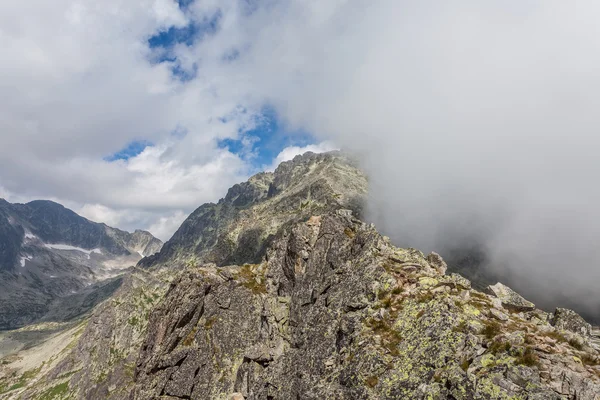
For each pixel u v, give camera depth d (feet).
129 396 231.30
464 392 98.37
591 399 88.84
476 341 111.86
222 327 246.06
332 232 235.40
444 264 170.40
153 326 260.42
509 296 165.58
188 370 229.86
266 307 234.79
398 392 109.19
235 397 193.67
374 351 124.57
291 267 248.32
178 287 271.28
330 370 137.28
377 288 154.30
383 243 187.42
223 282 270.87
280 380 158.81
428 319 126.82
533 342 107.45
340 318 156.25
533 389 92.22
